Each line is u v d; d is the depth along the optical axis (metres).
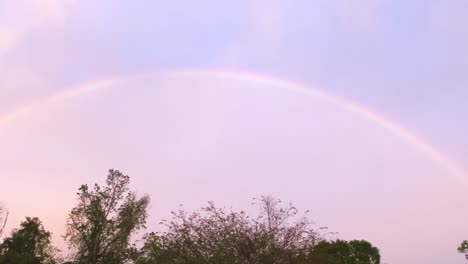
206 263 24.78
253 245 24.66
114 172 50.88
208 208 26.56
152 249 26.67
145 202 51.12
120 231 49.28
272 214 26.23
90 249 48.09
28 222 60.91
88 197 49.53
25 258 55.62
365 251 55.47
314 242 26.14
